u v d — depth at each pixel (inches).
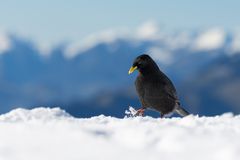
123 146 192.4
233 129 232.8
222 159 167.8
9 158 179.5
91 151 185.3
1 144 202.8
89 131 219.3
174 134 205.5
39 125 241.1
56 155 181.3
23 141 205.6
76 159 176.2
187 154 177.9
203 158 172.6
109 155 179.8
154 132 216.1
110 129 229.6
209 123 260.7
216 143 192.1
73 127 229.8
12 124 247.8
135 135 208.7
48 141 203.2
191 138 200.4
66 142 199.9
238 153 167.0
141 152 182.7
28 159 177.8
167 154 179.2
